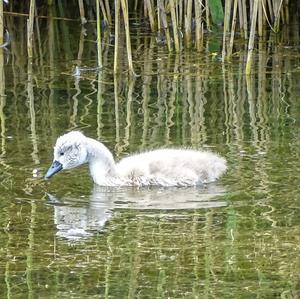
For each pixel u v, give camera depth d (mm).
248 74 18078
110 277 9828
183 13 21469
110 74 18500
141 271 9969
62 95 16969
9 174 12688
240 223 11102
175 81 17844
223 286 9594
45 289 9594
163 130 14594
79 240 10742
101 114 15617
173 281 9711
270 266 9992
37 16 23344
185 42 20375
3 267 10141
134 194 12289
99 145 12656
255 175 12500
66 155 12594
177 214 11461
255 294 9383
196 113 15586
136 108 15984
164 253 10383
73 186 12500
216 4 21484
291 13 23109
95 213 11555
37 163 13039
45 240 10797
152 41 20969
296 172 12523
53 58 19828
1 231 11047
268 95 16672
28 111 15844
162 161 12805
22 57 20047
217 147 13602
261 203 11664
